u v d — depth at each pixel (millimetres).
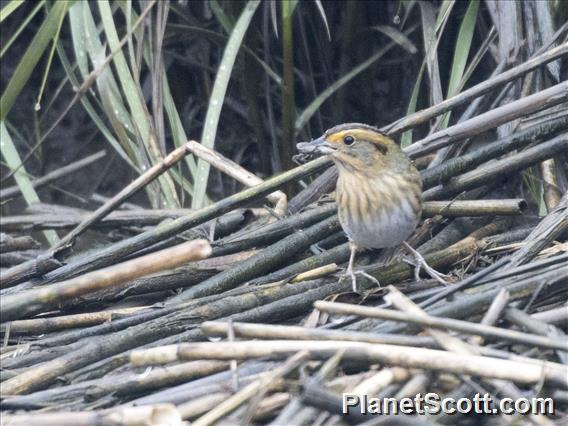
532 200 12711
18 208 15156
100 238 12641
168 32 13891
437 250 10492
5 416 7668
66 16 15344
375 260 10539
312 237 10438
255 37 13656
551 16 11602
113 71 14328
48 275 10148
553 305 9055
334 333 8125
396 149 9828
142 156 12070
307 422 7555
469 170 10789
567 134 10719
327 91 13539
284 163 13297
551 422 7680
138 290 10297
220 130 15109
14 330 9617
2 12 11891
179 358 7996
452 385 7879
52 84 15656
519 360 7879
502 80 10695
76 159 15570
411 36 14070
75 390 8273
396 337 8109
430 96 12180
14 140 15703
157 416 7418
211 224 10977
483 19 13766
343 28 14109
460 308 8578
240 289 9836
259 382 7719
